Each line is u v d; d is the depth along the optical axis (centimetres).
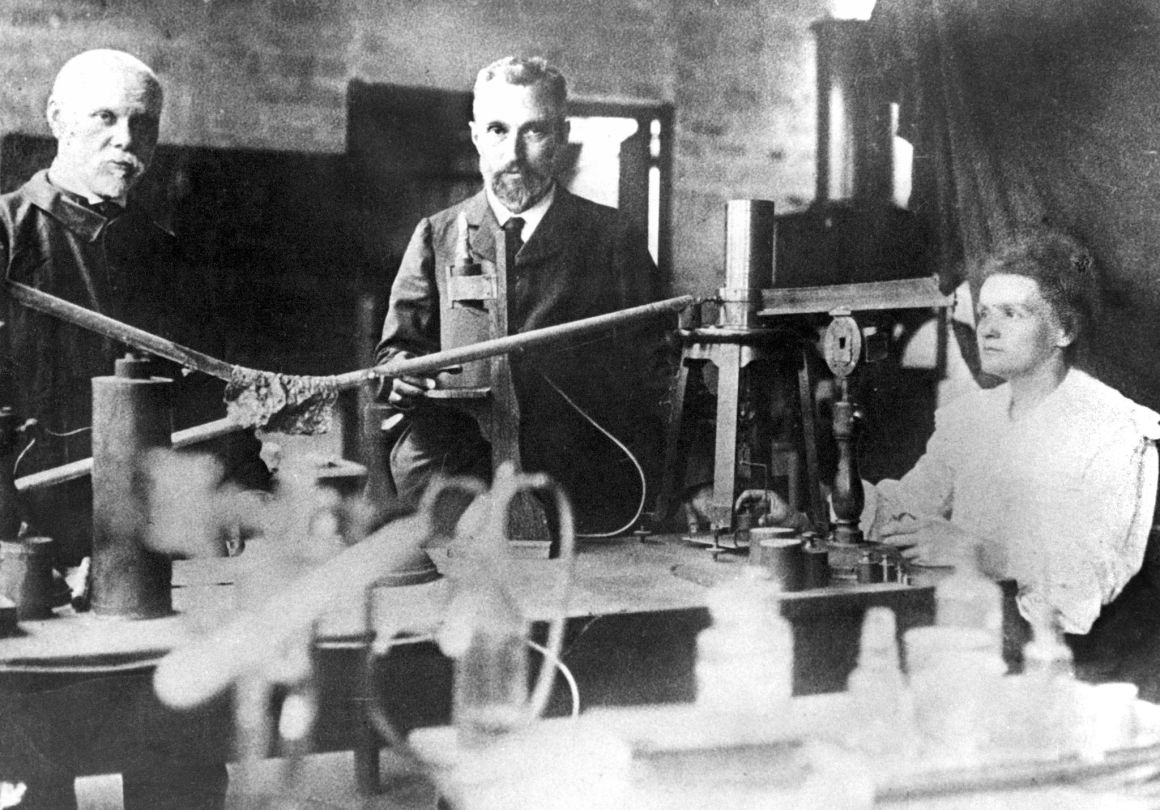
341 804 244
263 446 266
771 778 246
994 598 292
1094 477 304
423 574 257
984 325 313
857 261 321
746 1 304
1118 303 310
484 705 242
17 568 224
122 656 212
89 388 255
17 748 212
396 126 276
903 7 314
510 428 284
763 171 311
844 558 283
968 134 315
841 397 296
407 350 280
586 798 236
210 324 266
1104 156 308
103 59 252
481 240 284
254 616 231
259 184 267
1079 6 305
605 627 246
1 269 248
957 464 321
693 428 306
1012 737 272
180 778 230
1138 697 308
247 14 263
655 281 303
